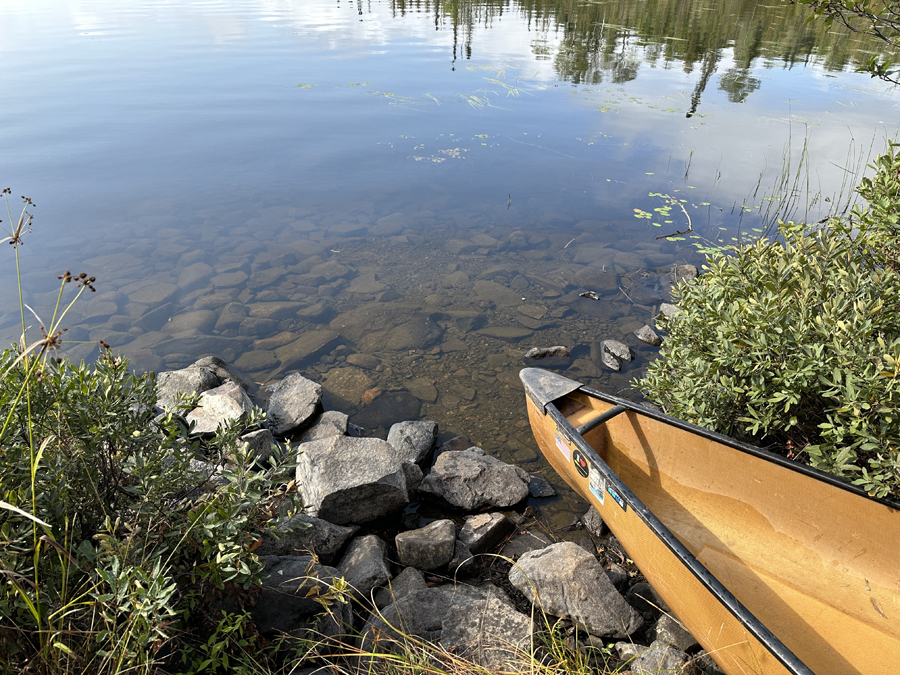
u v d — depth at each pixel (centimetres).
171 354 457
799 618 247
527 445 374
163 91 1214
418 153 895
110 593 157
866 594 237
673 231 655
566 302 541
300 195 750
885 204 286
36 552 145
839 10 307
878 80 1254
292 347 473
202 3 2861
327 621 220
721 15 1984
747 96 1154
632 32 1788
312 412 385
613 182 786
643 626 244
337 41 1820
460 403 414
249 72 1396
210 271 575
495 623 224
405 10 2486
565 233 662
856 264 290
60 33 1961
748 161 827
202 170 820
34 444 188
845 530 240
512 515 317
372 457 310
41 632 147
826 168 774
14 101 1122
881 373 223
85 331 479
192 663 175
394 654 205
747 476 265
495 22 2064
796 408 273
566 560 256
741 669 193
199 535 187
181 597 183
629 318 517
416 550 270
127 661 157
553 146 923
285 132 977
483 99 1177
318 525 272
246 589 195
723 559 272
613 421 312
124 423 208
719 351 286
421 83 1304
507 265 602
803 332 255
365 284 565
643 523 226
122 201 718
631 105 1122
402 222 685
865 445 226
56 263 577
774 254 321
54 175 786
